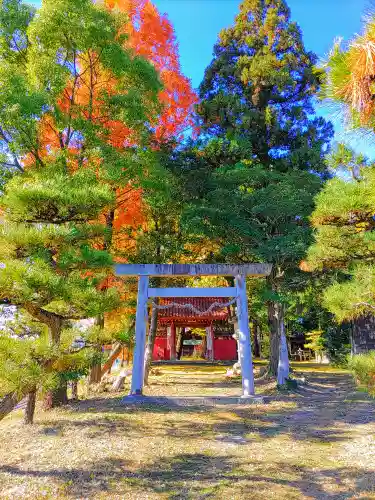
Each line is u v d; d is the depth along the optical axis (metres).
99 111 12.10
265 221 15.50
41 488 5.77
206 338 32.53
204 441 8.27
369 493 5.46
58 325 8.44
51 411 11.05
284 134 18.09
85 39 10.71
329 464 6.80
